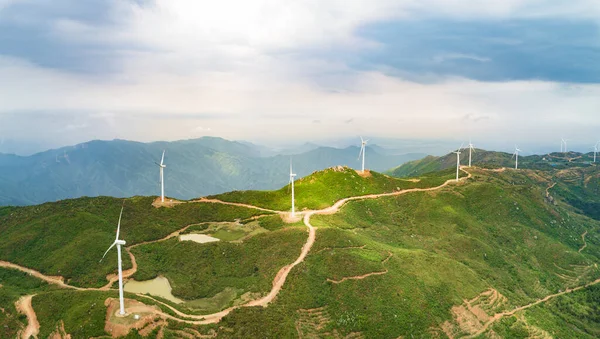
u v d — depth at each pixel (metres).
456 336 133.75
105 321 113.00
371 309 132.38
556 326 151.38
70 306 125.50
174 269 162.25
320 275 141.75
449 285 152.62
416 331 129.75
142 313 114.81
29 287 147.88
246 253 163.75
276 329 116.56
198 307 132.75
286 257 153.12
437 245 196.00
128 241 175.88
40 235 173.62
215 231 189.88
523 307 160.50
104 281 151.62
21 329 122.50
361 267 146.25
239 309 122.69
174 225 193.50
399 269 152.25
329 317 128.12
